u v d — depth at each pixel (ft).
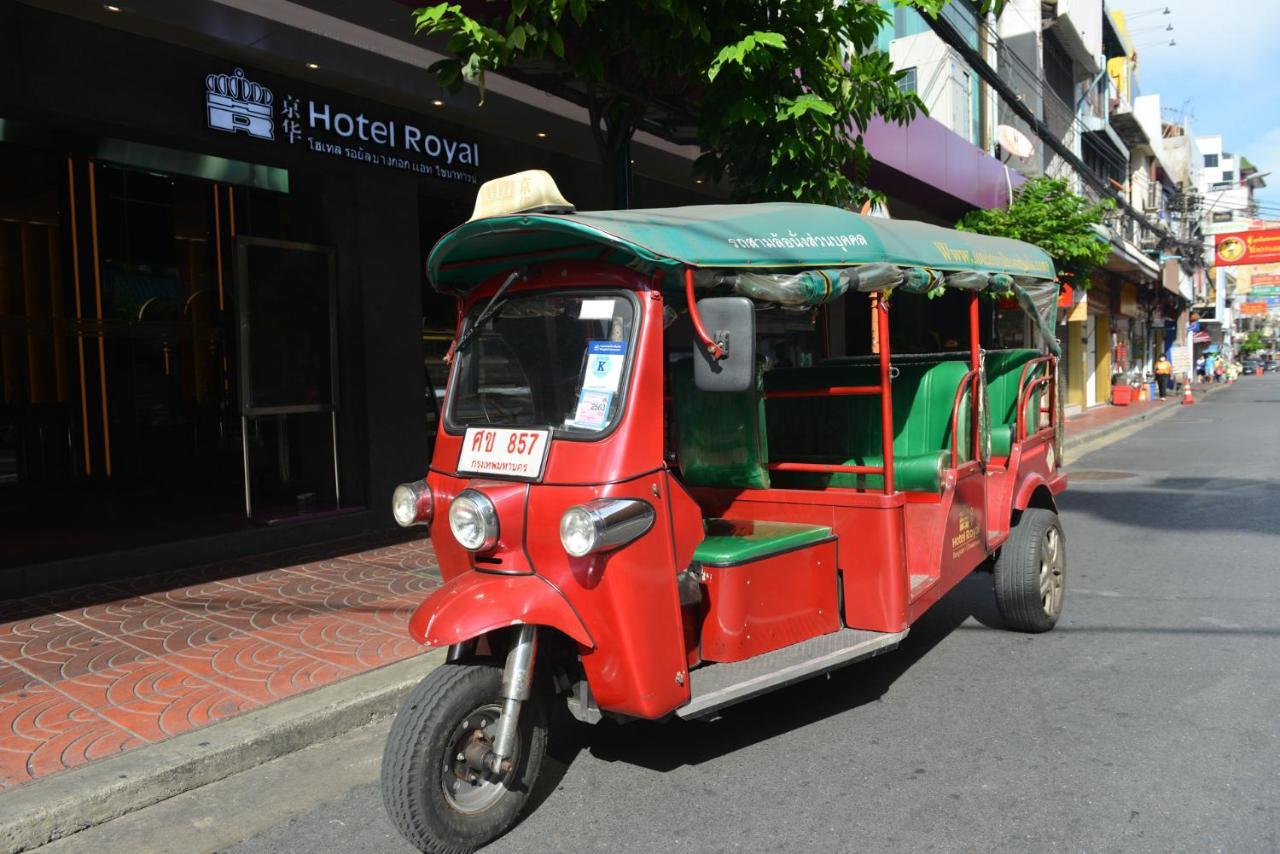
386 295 28.17
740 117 18.16
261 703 14.60
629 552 10.75
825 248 13.20
